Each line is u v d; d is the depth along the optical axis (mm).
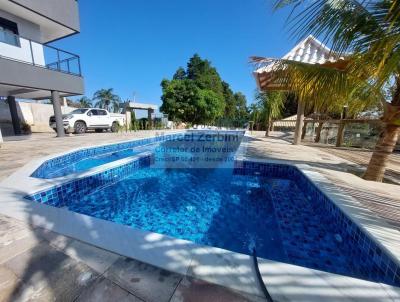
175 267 1344
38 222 1920
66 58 9070
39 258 1461
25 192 2721
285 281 1212
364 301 1096
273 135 14586
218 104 25312
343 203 2529
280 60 3602
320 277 1244
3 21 7699
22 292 1197
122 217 3340
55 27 9109
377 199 2674
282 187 4512
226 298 1116
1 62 6738
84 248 1561
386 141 3547
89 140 8805
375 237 1797
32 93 10188
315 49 5555
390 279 1539
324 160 5430
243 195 4156
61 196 3207
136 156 5633
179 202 3873
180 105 23406
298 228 3004
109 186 4387
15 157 4973
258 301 1095
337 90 3133
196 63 31766
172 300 1114
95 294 1175
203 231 2959
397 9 2236
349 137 9789
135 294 1162
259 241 2715
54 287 1229
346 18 2580
